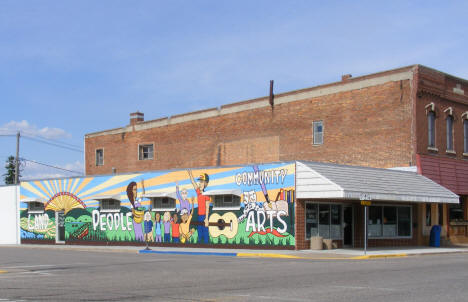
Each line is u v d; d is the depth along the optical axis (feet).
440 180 112.88
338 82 123.34
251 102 140.15
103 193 122.83
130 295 38.81
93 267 64.34
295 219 91.56
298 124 129.80
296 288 41.68
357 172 95.55
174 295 38.58
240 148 141.49
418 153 109.09
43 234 134.82
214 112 148.87
